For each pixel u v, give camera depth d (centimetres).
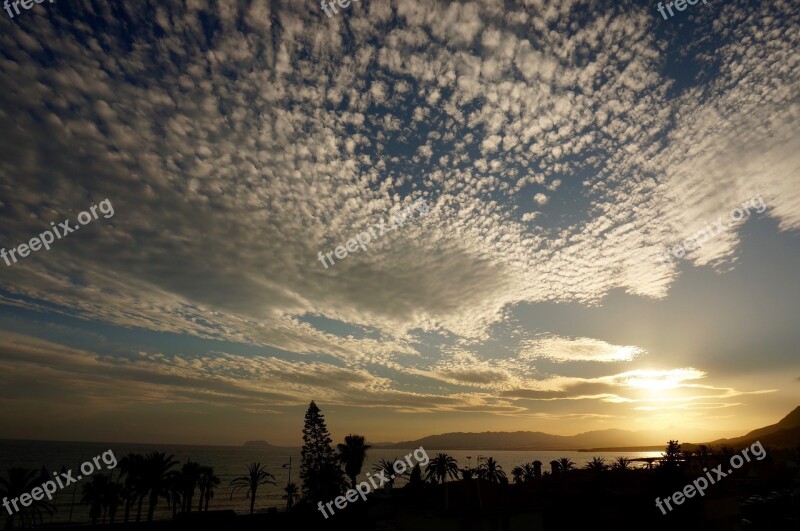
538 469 5781
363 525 5431
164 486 6894
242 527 6334
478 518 3158
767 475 6512
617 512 3922
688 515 3878
